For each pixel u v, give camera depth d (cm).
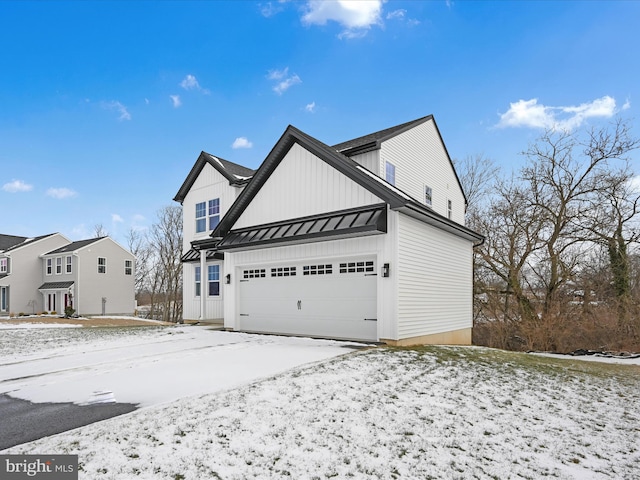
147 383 646
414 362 843
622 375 1000
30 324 1958
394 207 1038
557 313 2089
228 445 401
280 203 1369
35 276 3325
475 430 492
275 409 512
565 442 481
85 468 346
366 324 1133
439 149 1895
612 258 2094
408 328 1101
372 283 1127
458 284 1466
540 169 2306
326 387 621
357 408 533
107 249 3325
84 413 498
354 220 1098
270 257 1373
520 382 755
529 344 2116
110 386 629
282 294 1353
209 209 1916
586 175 2181
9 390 612
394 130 1577
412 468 382
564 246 2216
